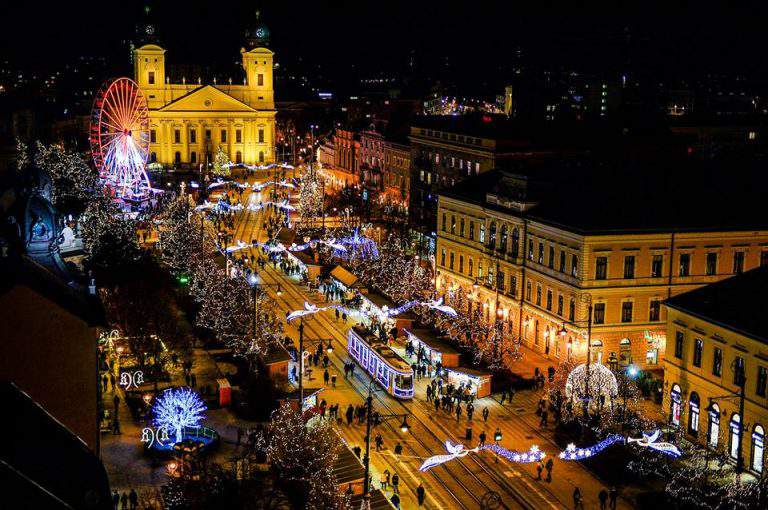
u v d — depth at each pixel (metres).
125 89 172.88
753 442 73.25
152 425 73.25
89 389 47.38
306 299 133.00
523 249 113.12
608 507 68.94
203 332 106.94
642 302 101.62
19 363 45.78
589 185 111.12
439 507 68.88
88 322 46.94
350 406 85.12
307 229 174.50
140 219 167.50
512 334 111.38
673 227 101.25
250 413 81.94
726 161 129.12
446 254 135.38
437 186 164.75
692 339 81.69
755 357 73.31
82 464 32.62
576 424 83.81
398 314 112.62
